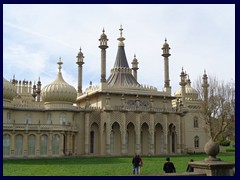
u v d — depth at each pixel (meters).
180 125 74.38
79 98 77.62
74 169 34.19
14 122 60.81
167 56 77.06
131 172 31.33
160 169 34.91
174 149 75.06
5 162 45.62
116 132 70.81
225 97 72.56
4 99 63.44
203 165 18.16
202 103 74.94
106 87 70.12
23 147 58.88
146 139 73.44
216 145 19.06
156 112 72.06
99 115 69.69
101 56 70.94
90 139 69.25
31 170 33.25
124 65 78.69
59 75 69.94
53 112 66.81
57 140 62.03
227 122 72.19
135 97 72.50
